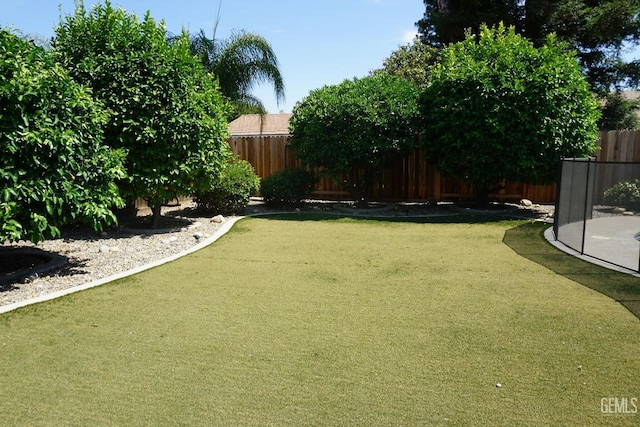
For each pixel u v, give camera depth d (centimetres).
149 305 421
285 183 1051
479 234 754
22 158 460
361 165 1059
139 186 708
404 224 860
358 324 374
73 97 517
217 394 271
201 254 617
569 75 914
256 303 425
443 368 300
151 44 704
